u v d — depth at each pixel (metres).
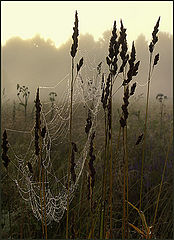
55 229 2.58
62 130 4.49
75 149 1.37
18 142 3.94
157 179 3.47
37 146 1.36
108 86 1.34
